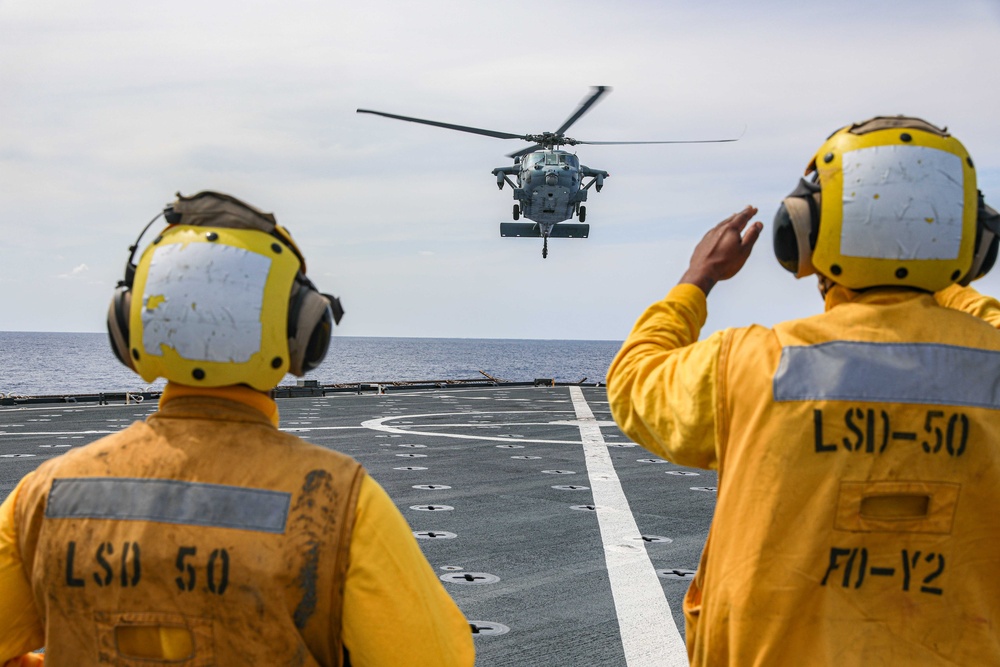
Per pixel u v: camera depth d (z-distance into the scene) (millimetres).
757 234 2215
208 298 1749
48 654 1754
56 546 1723
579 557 6941
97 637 1708
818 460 1810
